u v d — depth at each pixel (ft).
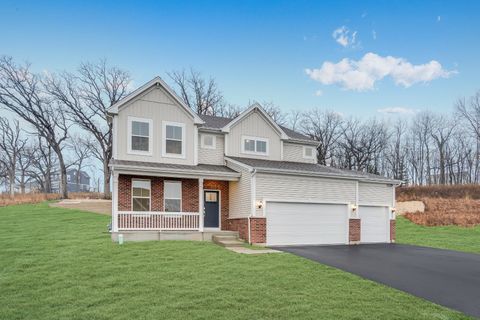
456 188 146.41
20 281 35.04
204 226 67.10
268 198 63.00
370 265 44.75
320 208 67.72
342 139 193.77
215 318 26.48
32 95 145.07
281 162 75.41
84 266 40.47
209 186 68.18
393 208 77.00
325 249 58.34
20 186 214.69
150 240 58.23
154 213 60.85
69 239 58.13
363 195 74.08
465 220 103.65
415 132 211.00
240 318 26.55
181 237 60.85
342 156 192.65
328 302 30.27
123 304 29.07
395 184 78.13
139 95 64.44
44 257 44.88
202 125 69.56
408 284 36.40
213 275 37.32
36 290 32.58
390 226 76.07
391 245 68.59
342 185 70.28
